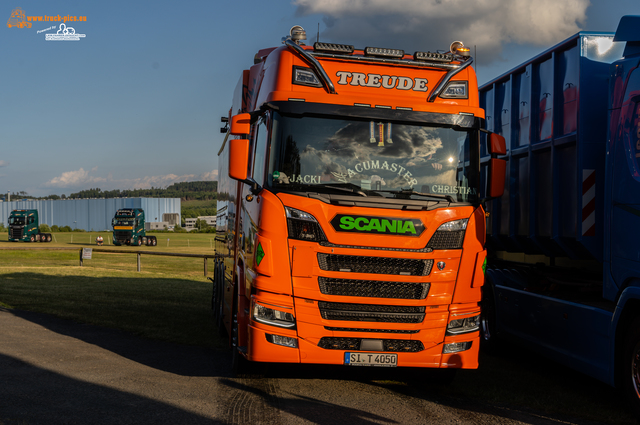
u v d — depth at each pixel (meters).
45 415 4.55
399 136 5.64
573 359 5.92
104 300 12.66
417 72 5.93
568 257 6.80
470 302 5.61
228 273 7.99
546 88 6.85
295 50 5.77
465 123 5.77
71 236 83.88
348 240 5.27
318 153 5.49
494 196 5.79
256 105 6.43
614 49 6.07
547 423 4.86
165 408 4.88
